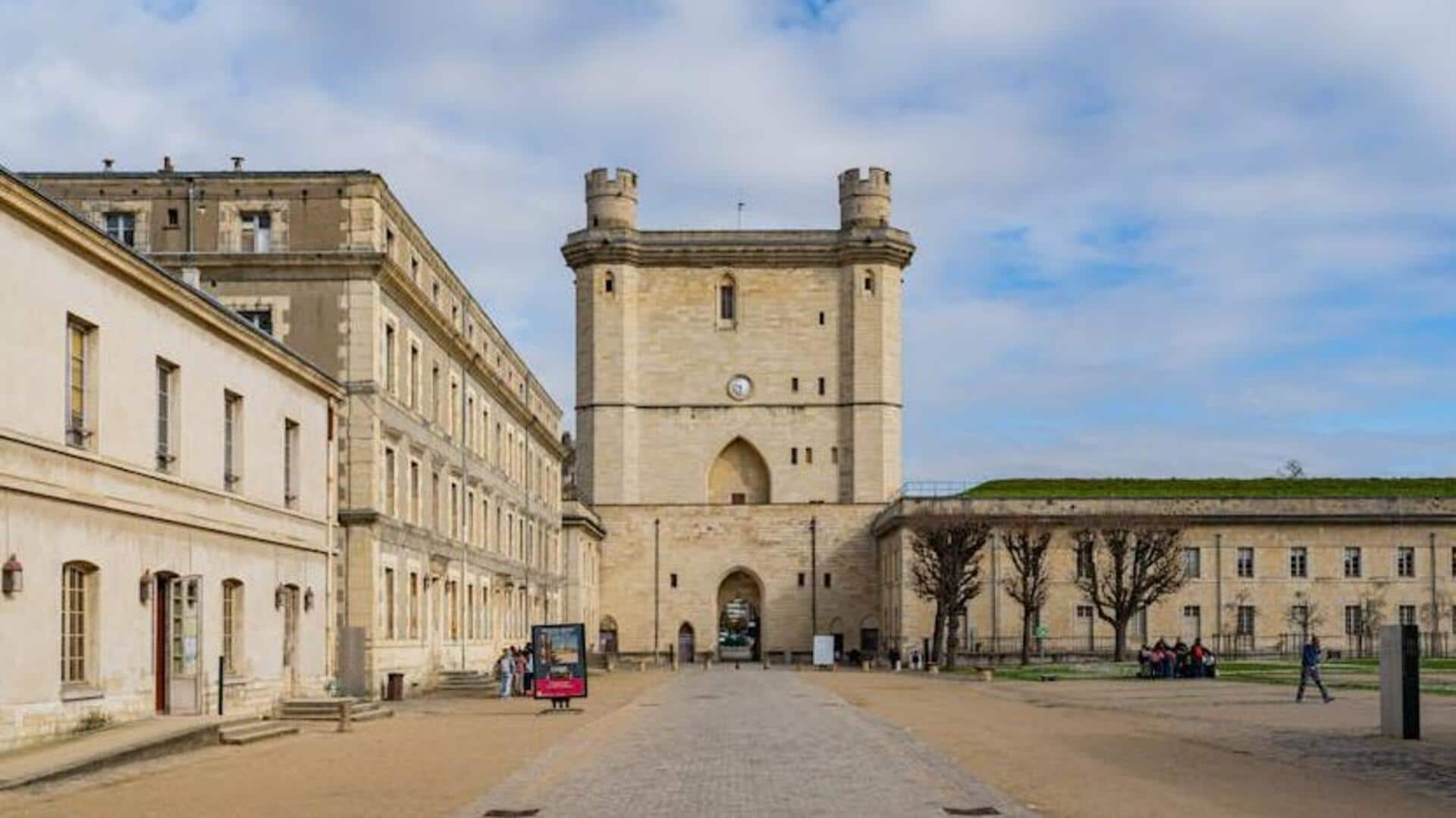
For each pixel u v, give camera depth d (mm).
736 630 125188
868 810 19875
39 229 26312
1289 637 101125
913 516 98750
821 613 114500
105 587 28953
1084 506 102062
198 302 33125
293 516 40531
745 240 118750
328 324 48281
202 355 34094
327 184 48938
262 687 37688
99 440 28656
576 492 120188
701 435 118875
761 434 118625
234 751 29266
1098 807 20281
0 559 24906
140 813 19812
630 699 52531
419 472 55375
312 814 19719
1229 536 101750
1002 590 99688
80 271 28016
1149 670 68625
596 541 113375
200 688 33094
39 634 26203
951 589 90375
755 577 115500
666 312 119562
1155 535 93938
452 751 29562
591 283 118750
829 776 24203
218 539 34875
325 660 43250
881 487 116812
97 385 28688
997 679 70438
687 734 33969
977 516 98062
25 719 25672
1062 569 100250
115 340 29469
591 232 118688
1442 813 19609
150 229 48969
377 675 47875
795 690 60156
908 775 24422
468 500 65312
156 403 31625
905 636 99250
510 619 76938
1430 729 33312
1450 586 101688
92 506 28219
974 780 23547
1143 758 27344
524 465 82625
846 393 118125
